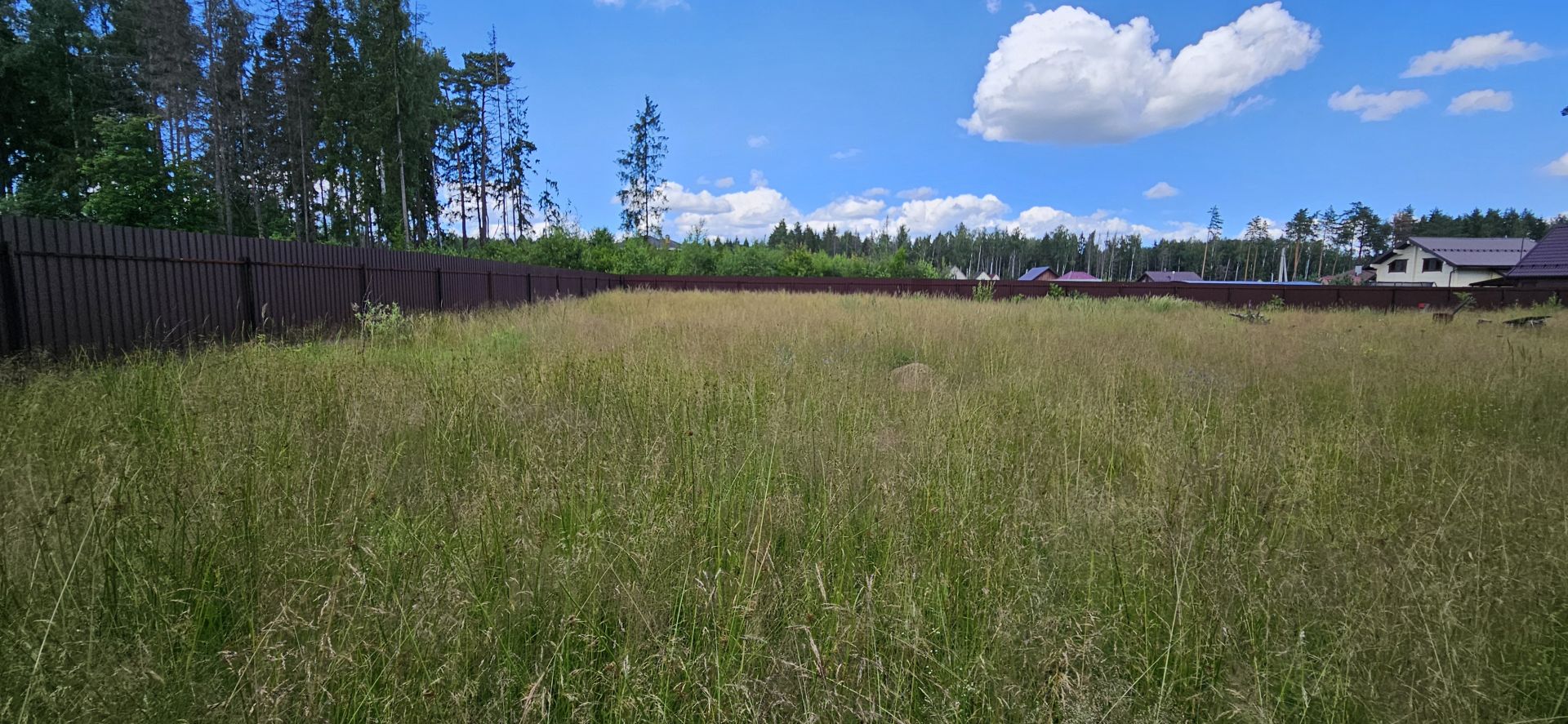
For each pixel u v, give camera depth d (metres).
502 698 1.56
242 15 30.47
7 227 5.28
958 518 2.51
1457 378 5.87
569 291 20.42
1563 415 4.62
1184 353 8.20
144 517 2.12
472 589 1.94
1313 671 1.71
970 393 5.14
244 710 1.44
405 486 2.79
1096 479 3.33
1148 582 2.11
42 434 3.05
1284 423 4.37
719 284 28.78
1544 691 1.71
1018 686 1.63
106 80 30.33
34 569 1.80
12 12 28.16
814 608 1.92
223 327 7.35
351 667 1.57
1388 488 3.06
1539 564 2.13
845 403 4.57
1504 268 47.12
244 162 31.27
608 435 3.53
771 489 2.88
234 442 2.88
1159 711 1.56
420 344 7.74
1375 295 21.62
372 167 31.95
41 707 1.40
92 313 5.95
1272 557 2.27
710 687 1.64
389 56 30.89
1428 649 1.73
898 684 1.62
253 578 1.98
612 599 1.99
